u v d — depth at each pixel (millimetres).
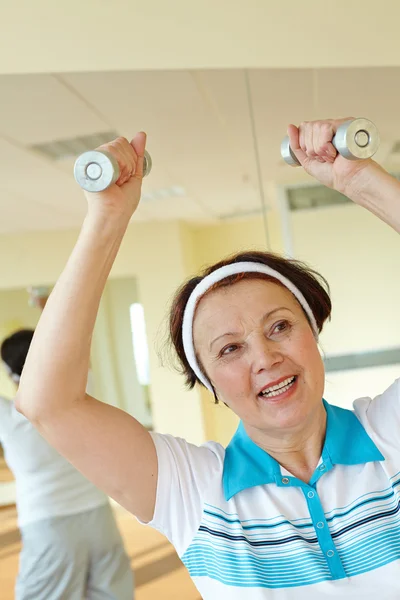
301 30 1979
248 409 884
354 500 871
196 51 1902
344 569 838
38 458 1713
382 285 2213
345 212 2223
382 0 1974
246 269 918
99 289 820
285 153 875
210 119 2223
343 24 1990
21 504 1713
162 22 1873
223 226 2170
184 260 2080
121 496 904
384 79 2342
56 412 841
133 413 2023
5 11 1771
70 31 1826
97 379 2010
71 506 1750
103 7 1810
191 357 953
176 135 2191
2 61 1883
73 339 810
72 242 1972
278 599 830
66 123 2074
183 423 2031
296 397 871
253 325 885
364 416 954
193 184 2170
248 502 887
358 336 2207
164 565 1898
